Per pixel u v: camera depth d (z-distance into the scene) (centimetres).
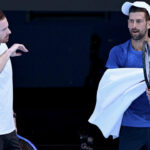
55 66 1241
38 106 1255
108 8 1148
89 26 1216
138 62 830
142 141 859
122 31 1212
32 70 1241
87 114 1254
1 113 813
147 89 785
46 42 1225
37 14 1205
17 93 1253
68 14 1209
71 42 1227
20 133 1251
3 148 844
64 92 1254
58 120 1256
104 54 1229
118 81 813
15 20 1196
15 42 1216
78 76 1246
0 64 768
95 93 1248
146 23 805
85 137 1220
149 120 846
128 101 819
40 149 1218
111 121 855
